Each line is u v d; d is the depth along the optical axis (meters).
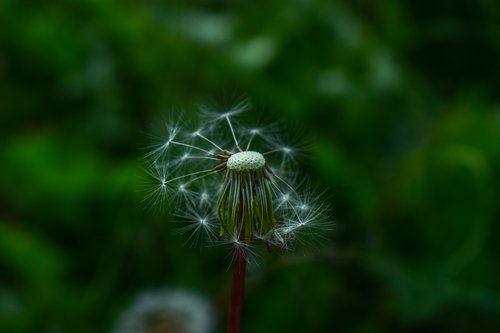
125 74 0.78
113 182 0.67
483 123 0.68
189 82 0.77
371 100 0.75
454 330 0.63
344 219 0.66
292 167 0.44
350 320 0.64
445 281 0.63
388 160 0.73
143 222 0.68
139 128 0.76
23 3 0.79
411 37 0.83
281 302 0.63
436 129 0.70
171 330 0.63
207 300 0.65
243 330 0.64
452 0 0.83
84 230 0.70
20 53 0.79
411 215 0.67
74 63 0.79
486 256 0.65
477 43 0.82
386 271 0.64
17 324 0.64
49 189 0.68
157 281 0.68
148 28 0.80
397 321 0.64
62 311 0.66
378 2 0.84
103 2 0.80
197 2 0.86
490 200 0.66
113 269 0.68
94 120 0.75
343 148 0.73
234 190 0.36
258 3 0.82
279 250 0.38
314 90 0.74
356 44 0.78
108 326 0.66
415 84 0.79
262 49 0.77
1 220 0.70
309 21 0.79
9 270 0.67
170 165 0.39
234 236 0.36
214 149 0.41
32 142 0.68
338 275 0.64
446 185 0.67
